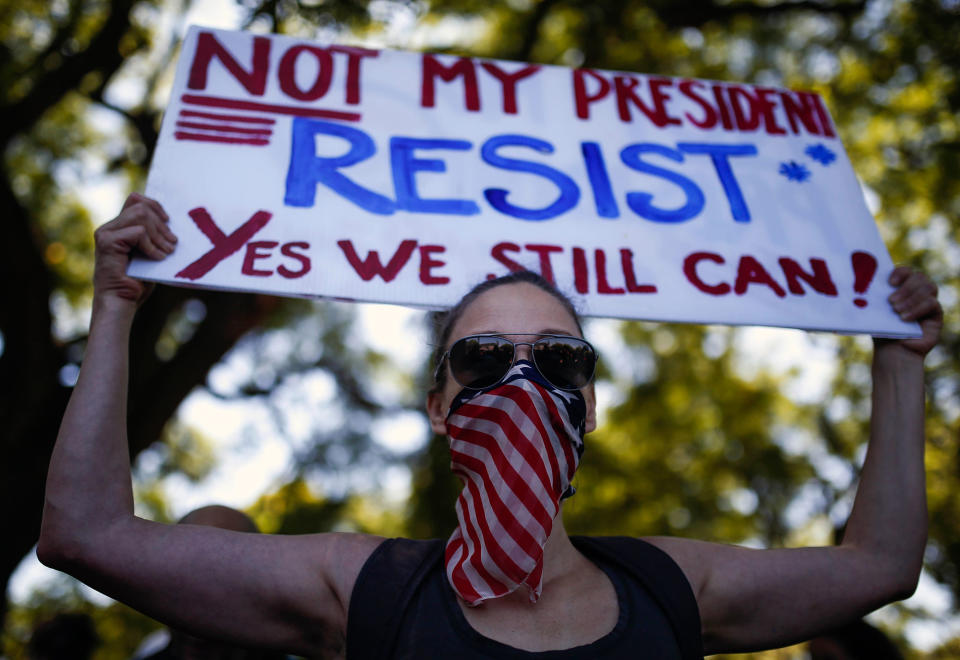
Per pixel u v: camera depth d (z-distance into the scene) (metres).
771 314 1.91
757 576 1.52
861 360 10.38
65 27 8.20
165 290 6.96
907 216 8.84
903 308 1.93
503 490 1.42
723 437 12.55
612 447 12.52
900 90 8.05
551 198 2.04
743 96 2.35
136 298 1.64
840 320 1.91
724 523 12.23
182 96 2.02
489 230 1.95
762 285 1.96
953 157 8.00
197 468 11.72
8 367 6.86
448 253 1.89
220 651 2.38
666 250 1.99
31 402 6.74
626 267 1.94
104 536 1.35
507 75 2.27
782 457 12.01
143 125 8.63
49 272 7.16
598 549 1.50
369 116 2.10
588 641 1.32
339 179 1.96
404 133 2.09
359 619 1.32
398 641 1.31
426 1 7.55
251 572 1.37
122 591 1.35
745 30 8.33
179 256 1.73
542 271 1.90
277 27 5.87
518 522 1.39
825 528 11.55
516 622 1.35
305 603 1.37
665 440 12.57
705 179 2.15
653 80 2.34
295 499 10.88
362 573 1.38
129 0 7.52
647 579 1.43
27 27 8.31
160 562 1.35
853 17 7.95
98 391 1.46
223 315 6.96
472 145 2.11
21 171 9.70
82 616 3.51
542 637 1.32
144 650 3.03
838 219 2.12
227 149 1.95
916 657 7.84
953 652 7.72
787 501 12.05
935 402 8.30
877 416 1.82
